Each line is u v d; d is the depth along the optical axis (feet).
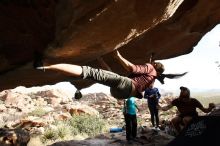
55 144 35.70
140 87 12.45
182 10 25.04
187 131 12.36
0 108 85.20
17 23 15.11
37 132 50.55
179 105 31.04
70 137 46.52
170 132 37.06
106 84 11.66
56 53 17.21
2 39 15.87
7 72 20.15
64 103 106.93
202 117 12.55
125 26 16.16
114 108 95.09
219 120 11.94
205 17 26.55
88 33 15.51
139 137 36.06
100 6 14.01
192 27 27.53
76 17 14.25
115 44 17.78
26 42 16.28
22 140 35.22
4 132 34.99
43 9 14.32
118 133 41.09
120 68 26.86
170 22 26.09
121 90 12.03
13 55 17.37
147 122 62.49
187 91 30.66
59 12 14.30
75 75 11.12
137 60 29.32
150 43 27.84
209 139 11.48
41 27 15.43
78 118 57.93
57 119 65.05
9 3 13.99
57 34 15.64
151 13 16.26
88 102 118.32
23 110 85.35
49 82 26.81
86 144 35.12
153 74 12.88
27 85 25.98
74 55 18.33
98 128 54.08
